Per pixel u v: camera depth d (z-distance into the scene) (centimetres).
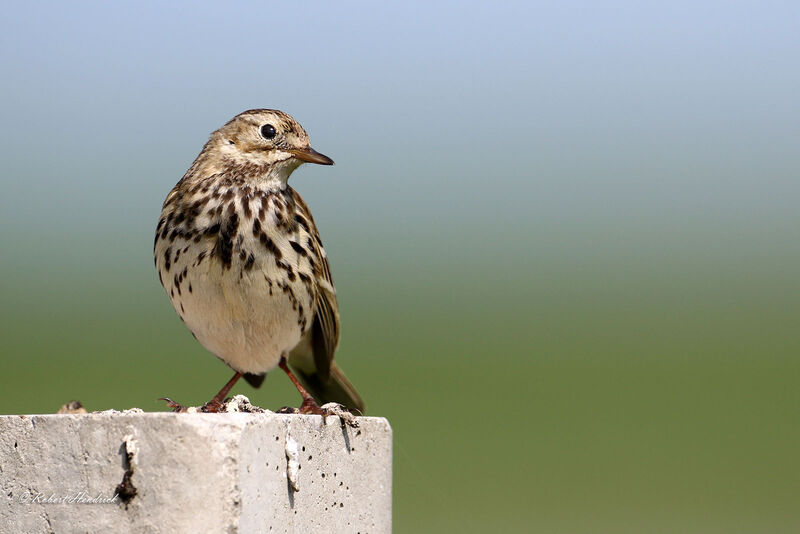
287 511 895
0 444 862
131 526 829
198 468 819
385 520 1061
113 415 841
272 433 873
